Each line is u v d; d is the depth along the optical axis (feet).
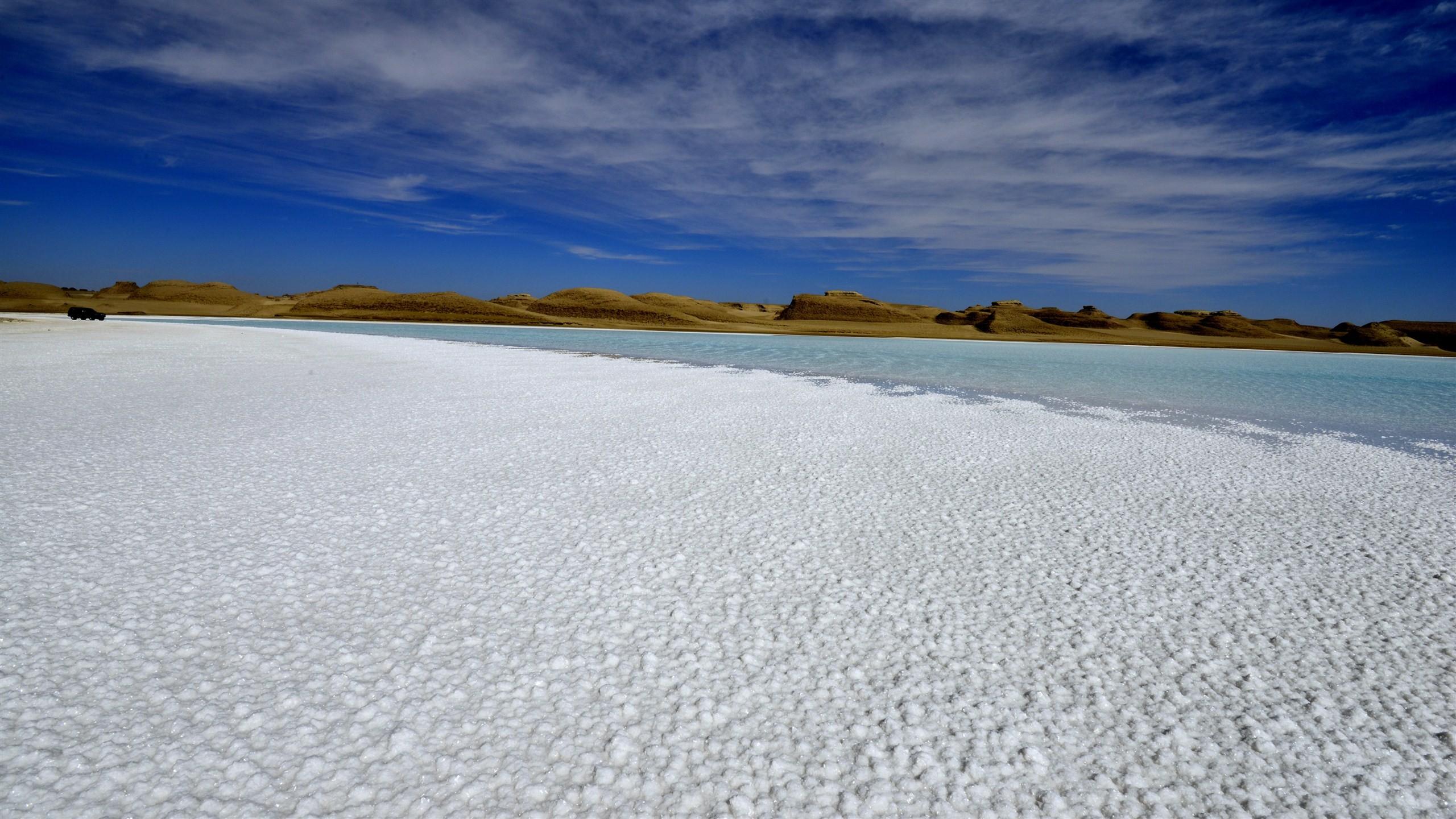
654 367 84.64
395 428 37.04
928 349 182.50
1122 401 59.57
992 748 11.65
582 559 19.04
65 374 57.11
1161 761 11.48
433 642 14.33
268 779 10.28
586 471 28.43
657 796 10.30
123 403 42.52
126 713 11.64
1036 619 16.26
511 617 15.57
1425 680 14.03
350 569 17.79
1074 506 25.22
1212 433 42.57
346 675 13.00
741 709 12.47
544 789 10.32
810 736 11.80
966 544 21.07
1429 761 11.63
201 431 34.55
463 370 72.90
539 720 11.92
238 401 45.11
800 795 10.46
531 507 23.40
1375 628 16.17
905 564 19.40
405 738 11.27
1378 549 21.31
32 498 22.65
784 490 26.43
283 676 12.88
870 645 14.87
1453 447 40.04
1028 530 22.52
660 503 24.39
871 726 12.14
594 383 63.10
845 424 42.06
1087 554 20.44
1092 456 34.06
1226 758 11.62
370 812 9.77
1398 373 121.08
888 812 10.19
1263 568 19.60
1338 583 18.66
